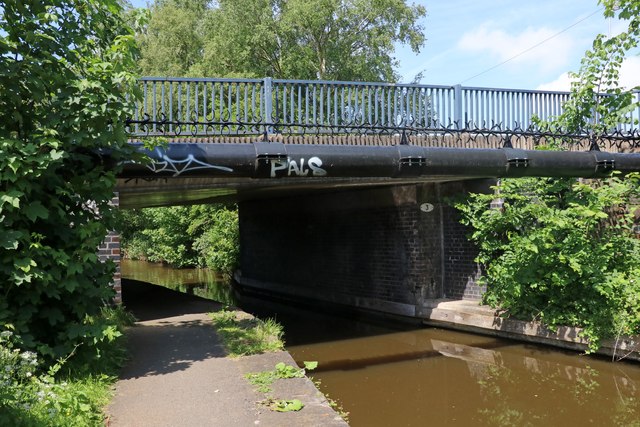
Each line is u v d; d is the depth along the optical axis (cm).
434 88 1008
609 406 690
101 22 587
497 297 1046
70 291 513
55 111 534
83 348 544
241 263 2178
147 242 3719
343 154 779
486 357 942
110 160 600
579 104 1087
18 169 489
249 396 498
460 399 737
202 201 1833
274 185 1150
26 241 504
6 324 469
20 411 374
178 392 512
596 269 875
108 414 456
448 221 1207
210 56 2734
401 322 1249
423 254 1209
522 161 895
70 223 562
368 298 1362
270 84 861
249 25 2727
